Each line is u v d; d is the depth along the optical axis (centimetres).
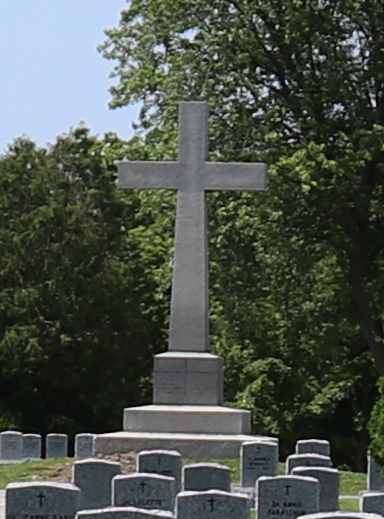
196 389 3681
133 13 5425
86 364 6178
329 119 5153
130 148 5166
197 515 2453
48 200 6325
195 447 3566
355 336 6066
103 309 6222
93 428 6250
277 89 5222
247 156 5047
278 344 6066
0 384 6191
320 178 4859
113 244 6356
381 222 5256
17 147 6575
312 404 6078
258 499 2647
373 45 5128
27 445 4609
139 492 2666
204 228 3725
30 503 2420
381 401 3481
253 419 6112
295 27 5041
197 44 5231
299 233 5162
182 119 3766
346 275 5322
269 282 5259
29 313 6138
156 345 6588
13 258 6175
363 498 2725
